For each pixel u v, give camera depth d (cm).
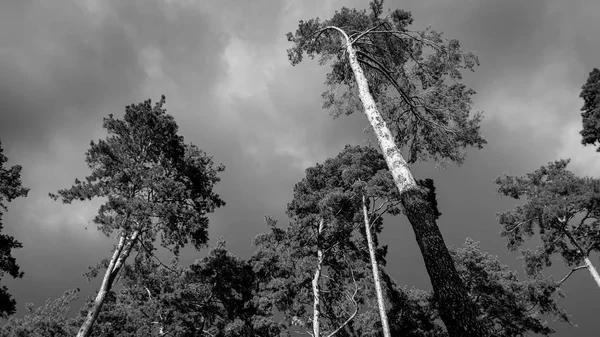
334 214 2042
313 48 1444
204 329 2362
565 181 1984
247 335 2227
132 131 1861
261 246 2411
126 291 2595
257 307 2302
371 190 1864
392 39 1284
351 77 1397
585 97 1816
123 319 2297
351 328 2202
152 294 2327
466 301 551
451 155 1255
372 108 957
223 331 2202
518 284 2286
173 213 1573
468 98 1195
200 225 1708
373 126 920
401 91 1190
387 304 2088
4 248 1542
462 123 1177
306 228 2267
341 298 2150
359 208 2084
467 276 2386
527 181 2230
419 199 700
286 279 2097
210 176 2009
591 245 1980
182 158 1948
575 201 1856
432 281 600
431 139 1261
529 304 2222
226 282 2434
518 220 2186
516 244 2225
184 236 1762
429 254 619
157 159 1894
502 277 2361
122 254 1584
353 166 2112
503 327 2238
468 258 2416
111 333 2242
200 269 2464
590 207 1875
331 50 1408
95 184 1628
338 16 1344
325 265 2281
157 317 2311
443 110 1188
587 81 1812
